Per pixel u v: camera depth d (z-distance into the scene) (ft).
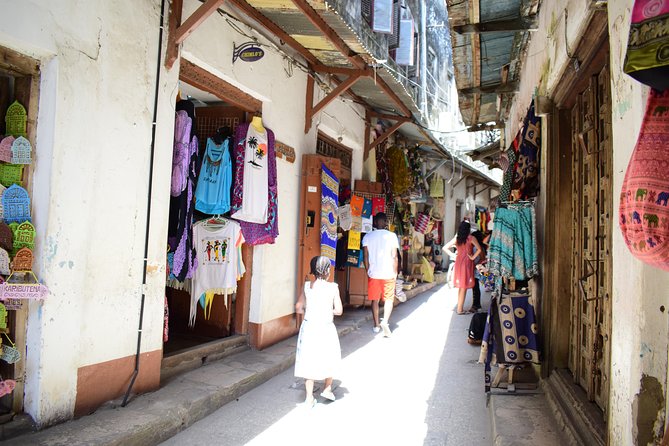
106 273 13.32
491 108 32.50
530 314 16.38
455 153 50.14
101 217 13.11
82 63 12.34
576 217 15.19
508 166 23.18
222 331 21.26
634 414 7.42
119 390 13.87
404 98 29.71
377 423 14.99
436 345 25.30
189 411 14.20
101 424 12.14
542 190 17.69
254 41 19.70
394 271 27.32
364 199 33.01
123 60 13.62
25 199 11.48
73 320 12.25
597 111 12.63
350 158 33.71
